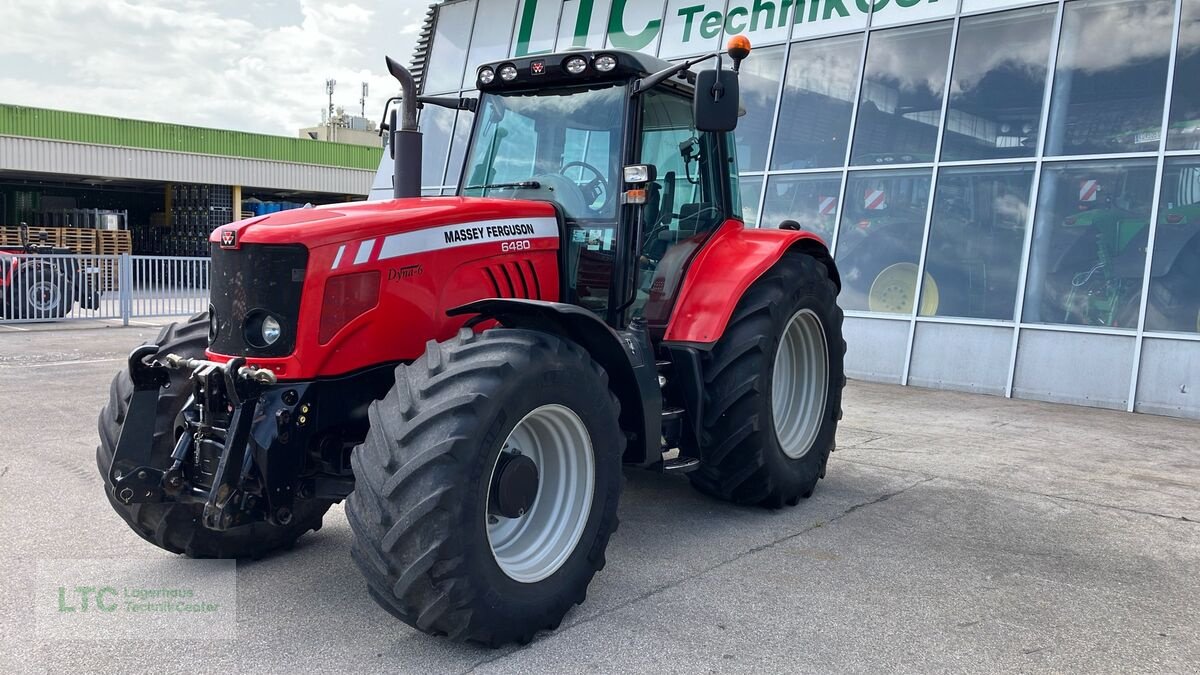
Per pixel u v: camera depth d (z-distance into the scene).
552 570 3.16
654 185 4.26
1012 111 9.35
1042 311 8.82
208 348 3.47
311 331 3.21
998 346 8.96
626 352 3.48
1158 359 8.10
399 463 2.80
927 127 9.89
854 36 10.59
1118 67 8.80
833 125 10.60
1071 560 3.89
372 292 3.35
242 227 3.31
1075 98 9.01
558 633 3.13
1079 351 8.51
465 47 14.62
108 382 8.48
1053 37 9.20
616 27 12.81
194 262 15.66
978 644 3.06
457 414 2.84
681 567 3.78
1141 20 8.73
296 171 33.81
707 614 3.29
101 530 4.15
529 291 3.90
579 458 3.29
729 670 2.86
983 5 9.70
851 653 2.98
